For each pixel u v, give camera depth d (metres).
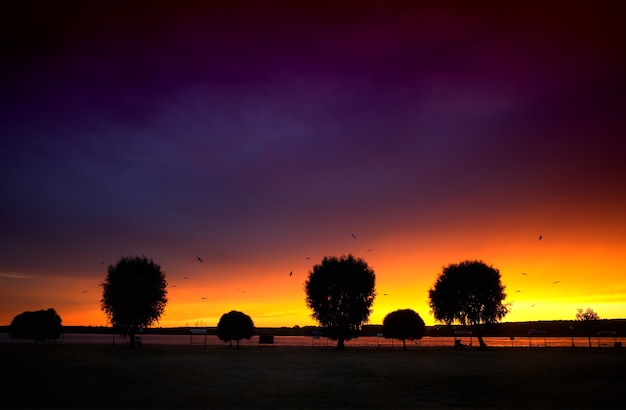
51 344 90.44
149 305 79.56
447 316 81.88
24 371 33.62
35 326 82.12
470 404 20.06
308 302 82.56
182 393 23.14
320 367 38.25
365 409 18.94
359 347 89.06
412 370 35.34
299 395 22.64
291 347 88.00
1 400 20.75
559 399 21.22
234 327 81.81
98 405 19.66
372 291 82.81
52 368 36.00
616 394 22.66
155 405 19.73
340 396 22.34
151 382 27.47
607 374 31.55
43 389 24.31
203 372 33.62
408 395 22.64
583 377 29.83
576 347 83.00
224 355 55.59
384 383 27.25
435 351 69.75
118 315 78.56
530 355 55.34
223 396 22.22
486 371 34.12
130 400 20.91
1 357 48.47
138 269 80.50
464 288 80.38
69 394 22.64
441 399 21.41
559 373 32.28
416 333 79.25
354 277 81.12
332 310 80.31
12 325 82.62
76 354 54.75
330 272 81.88
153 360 45.53
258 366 39.00
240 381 28.17
